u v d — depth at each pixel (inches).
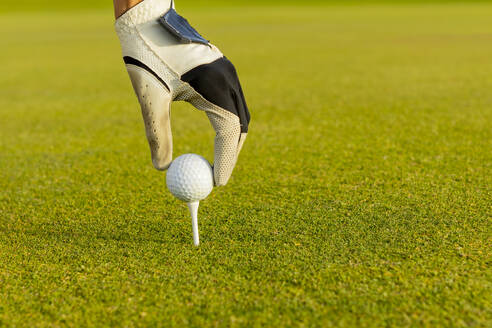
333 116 79.4
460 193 51.6
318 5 553.9
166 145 44.7
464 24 276.1
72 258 46.2
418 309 42.6
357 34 235.6
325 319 42.3
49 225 49.6
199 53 43.3
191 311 42.8
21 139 70.7
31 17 427.2
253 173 56.1
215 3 572.1
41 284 44.4
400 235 47.3
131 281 44.4
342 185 53.5
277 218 49.4
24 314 42.9
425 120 73.8
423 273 44.4
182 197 45.3
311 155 59.4
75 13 476.7
